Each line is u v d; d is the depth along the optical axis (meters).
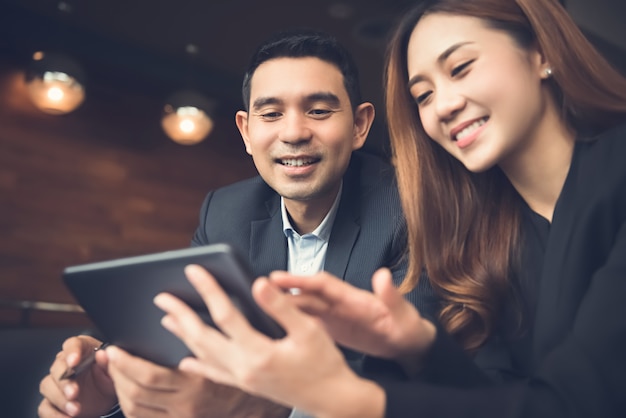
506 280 1.28
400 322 0.82
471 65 1.14
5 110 5.60
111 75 6.27
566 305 1.10
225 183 7.08
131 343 0.98
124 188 6.26
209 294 0.71
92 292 0.94
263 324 0.76
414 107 1.33
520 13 1.16
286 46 1.67
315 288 0.78
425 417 0.74
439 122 1.19
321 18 5.58
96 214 6.04
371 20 5.57
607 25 3.29
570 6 3.16
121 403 1.01
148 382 0.95
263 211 1.99
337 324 0.81
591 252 1.10
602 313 0.89
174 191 6.63
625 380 0.83
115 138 6.27
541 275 1.18
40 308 4.76
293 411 1.03
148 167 6.46
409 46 1.21
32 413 1.42
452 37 1.14
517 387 0.81
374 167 1.94
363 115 1.82
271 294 0.67
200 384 0.96
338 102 1.68
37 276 5.61
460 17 1.15
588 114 1.19
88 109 6.12
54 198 5.80
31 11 5.41
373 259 1.73
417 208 1.34
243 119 1.84
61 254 5.78
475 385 0.88
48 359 1.46
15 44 5.54
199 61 6.34
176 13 5.44
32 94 5.35
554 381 0.82
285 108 1.65
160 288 0.83
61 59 5.34
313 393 0.70
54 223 5.77
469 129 1.16
